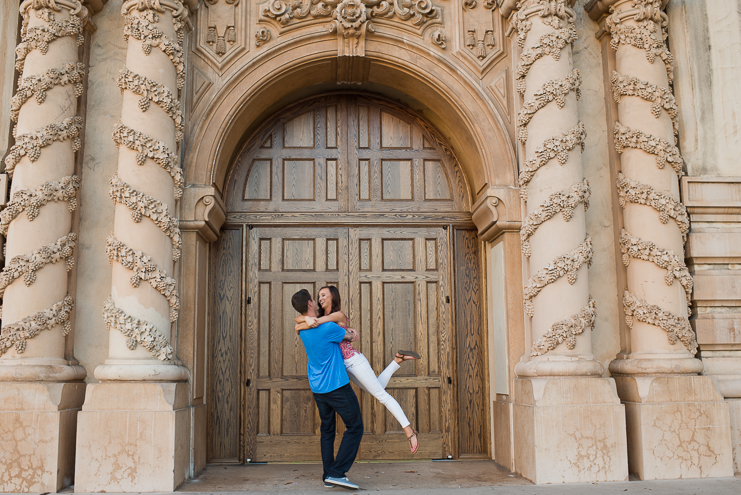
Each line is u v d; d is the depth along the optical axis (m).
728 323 5.23
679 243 5.17
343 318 4.59
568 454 4.48
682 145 5.55
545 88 5.12
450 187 6.11
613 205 5.46
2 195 4.96
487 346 5.82
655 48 5.37
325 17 5.63
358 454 5.61
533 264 5.05
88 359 4.98
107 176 5.25
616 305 5.36
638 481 4.47
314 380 4.39
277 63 5.54
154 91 4.93
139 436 4.32
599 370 4.79
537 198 5.07
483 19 5.76
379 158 6.12
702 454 4.63
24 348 4.58
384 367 5.76
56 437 4.35
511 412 5.11
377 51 5.62
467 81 5.61
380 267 5.93
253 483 4.57
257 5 5.63
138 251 4.69
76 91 5.11
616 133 5.38
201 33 5.50
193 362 4.98
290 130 6.11
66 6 5.05
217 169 5.41
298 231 5.95
